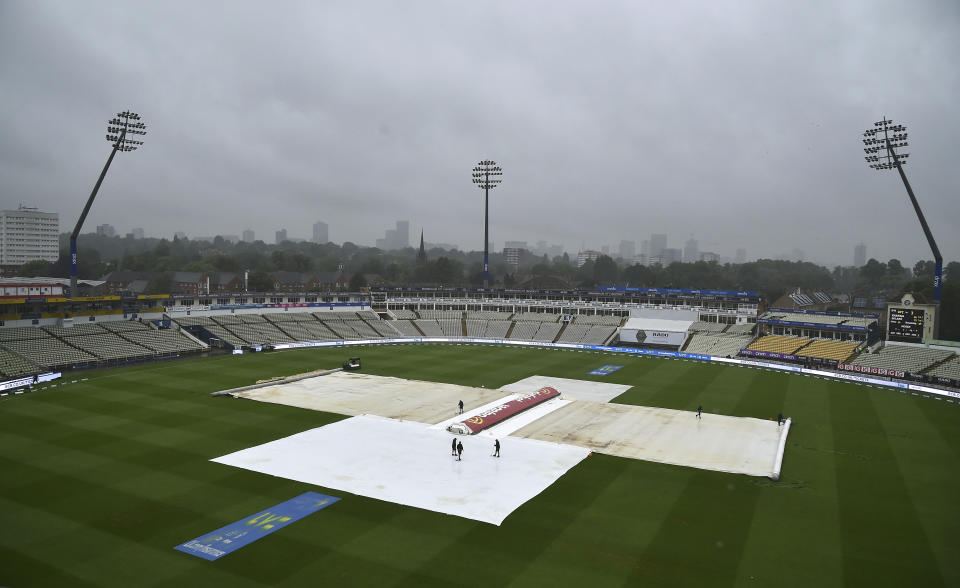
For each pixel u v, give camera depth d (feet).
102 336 295.69
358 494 125.18
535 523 112.57
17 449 149.07
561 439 168.86
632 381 259.60
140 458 144.25
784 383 260.01
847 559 100.01
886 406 216.74
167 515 112.78
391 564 95.86
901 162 292.61
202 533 105.60
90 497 120.37
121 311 318.86
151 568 93.09
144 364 279.08
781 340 342.64
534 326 422.41
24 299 277.44
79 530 105.81
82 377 242.78
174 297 348.38
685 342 372.17
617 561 97.96
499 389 236.02
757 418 196.24
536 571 94.27
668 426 184.44
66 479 129.80
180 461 142.82
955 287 385.91
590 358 326.65
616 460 150.82
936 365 268.82
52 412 185.16
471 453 154.10
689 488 132.16
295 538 104.42
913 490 133.08
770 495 128.88
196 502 119.03
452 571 93.81
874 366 285.64
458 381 251.39
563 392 233.14
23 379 222.28
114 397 207.00
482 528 110.01
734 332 380.17
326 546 101.71
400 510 117.39
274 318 389.19
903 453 160.45
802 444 167.73
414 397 217.56
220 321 360.28
